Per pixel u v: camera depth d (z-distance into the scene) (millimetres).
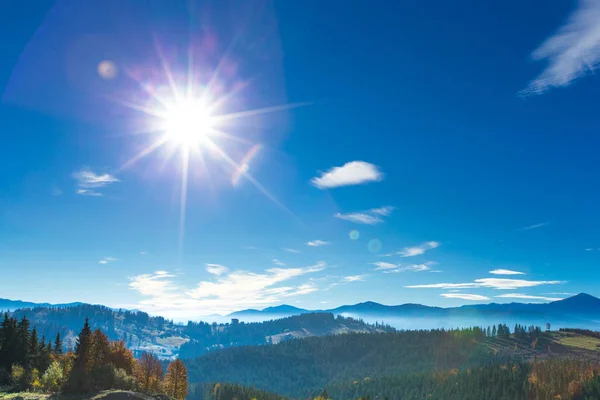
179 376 109750
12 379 77375
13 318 103250
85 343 88688
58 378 73875
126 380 84625
